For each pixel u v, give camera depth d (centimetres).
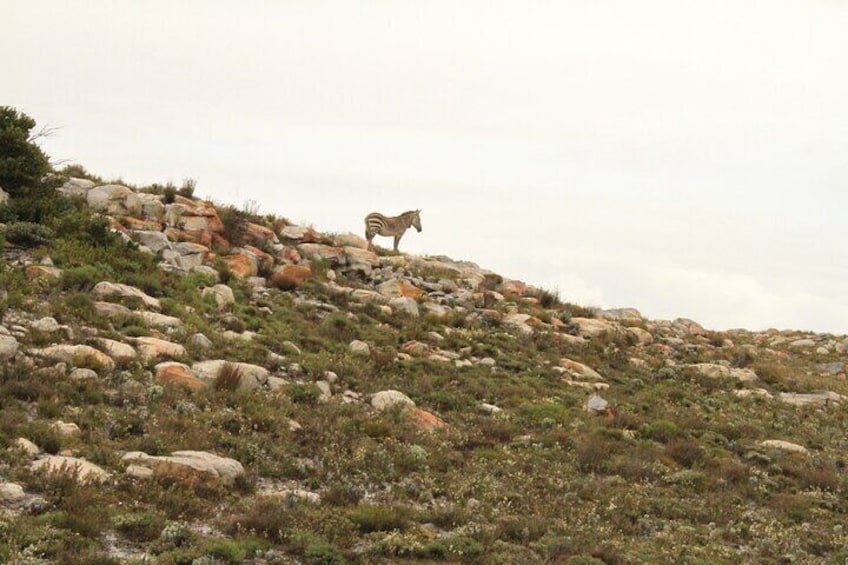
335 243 13400
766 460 8081
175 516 5084
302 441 6669
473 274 13962
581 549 5488
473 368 9625
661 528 6225
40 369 6581
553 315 12619
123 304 8362
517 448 7531
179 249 10344
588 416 8656
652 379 10769
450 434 7512
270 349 8600
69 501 4856
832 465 8288
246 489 5678
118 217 10488
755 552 6016
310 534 5106
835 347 15450
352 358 8919
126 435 6022
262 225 12506
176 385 6950
